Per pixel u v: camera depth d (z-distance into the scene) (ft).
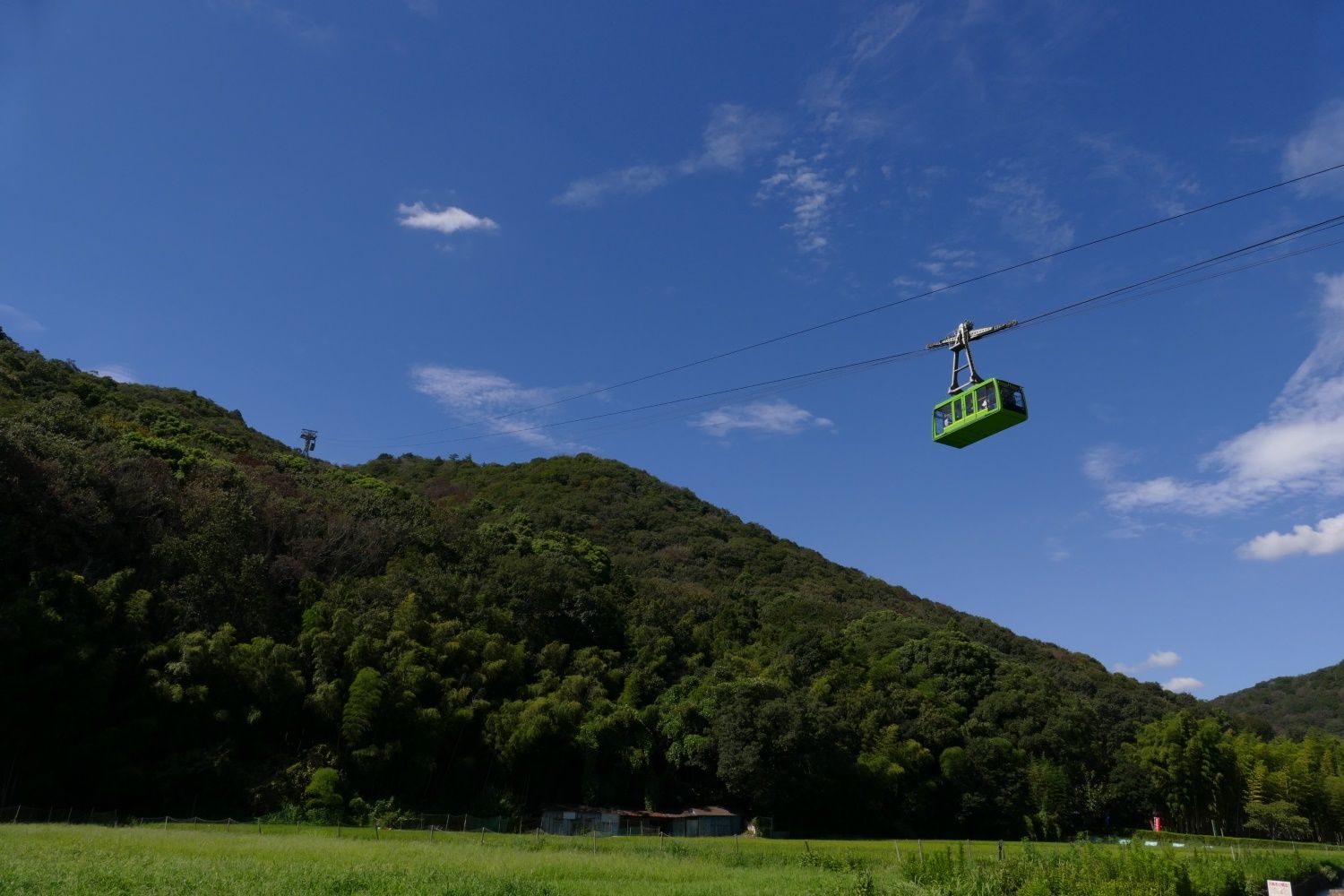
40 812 141.18
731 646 284.20
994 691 292.20
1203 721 301.22
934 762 249.34
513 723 192.95
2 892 68.90
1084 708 301.63
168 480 210.18
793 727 212.23
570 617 249.55
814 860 136.36
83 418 222.89
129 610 167.84
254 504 216.54
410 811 170.91
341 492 263.90
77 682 151.43
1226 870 118.93
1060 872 97.91
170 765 154.81
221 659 166.30
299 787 162.30
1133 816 281.13
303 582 202.39
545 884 92.79
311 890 78.74
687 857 134.92
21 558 170.91
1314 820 287.48
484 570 251.39
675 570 393.09
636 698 231.71
